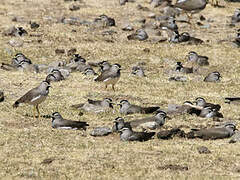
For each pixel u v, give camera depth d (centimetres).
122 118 2145
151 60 3459
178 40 3784
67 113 2364
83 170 1750
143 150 1952
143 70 3262
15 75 2995
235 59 3547
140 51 3600
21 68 3120
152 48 3666
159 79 3077
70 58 3450
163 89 2858
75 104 2502
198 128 2212
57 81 2914
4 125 2186
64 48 3609
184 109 2400
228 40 3869
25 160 1831
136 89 2827
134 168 1770
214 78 3064
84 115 2356
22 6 4384
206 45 3775
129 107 2402
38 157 1862
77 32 3906
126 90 2797
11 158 1847
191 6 4159
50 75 2848
